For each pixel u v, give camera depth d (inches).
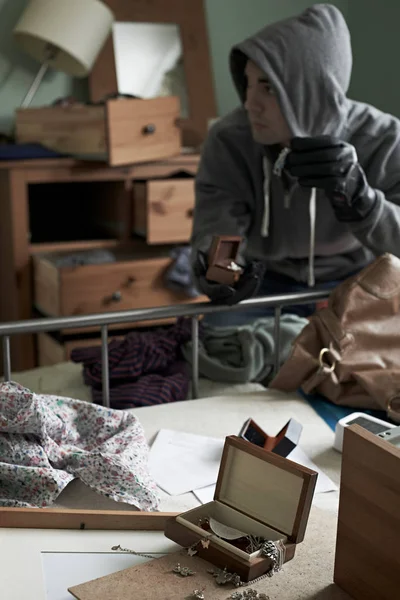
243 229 88.4
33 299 121.0
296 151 75.6
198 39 136.0
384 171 82.6
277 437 63.0
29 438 57.6
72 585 42.6
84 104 114.3
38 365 126.0
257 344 85.9
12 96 127.5
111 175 119.1
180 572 42.2
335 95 79.3
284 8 142.4
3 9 123.7
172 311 73.7
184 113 136.1
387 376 70.6
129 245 125.6
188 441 64.4
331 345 72.9
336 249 88.8
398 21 131.6
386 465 38.5
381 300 73.5
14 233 116.8
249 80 81.8
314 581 42.8
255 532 45.1
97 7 118.3
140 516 48.1
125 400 76.8
